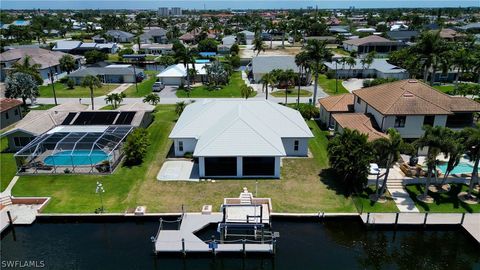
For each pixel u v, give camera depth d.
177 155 43.72
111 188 36.28
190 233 29.80
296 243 29.67
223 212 30.22
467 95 70.19
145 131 44.69
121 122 50.19
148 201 33.97
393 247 29.52
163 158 43.28
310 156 43.66
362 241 30.17
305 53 64.19
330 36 160.75
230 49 126.50
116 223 32.09
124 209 32.72
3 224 30.97
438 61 64.69
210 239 29.88
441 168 39.28
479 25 163.25
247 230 30.95
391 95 44.88
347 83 84.81
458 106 44.00
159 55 131.38
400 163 40.66
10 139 45.84
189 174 39.12
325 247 29.31
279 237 30.23
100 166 40.12
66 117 51.50
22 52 94.31
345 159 34.12
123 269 26.98
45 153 42.66
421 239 30.47
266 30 188.00
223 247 28.34
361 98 48.34
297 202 33.78
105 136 44.78
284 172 39.53
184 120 46.84
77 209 32.75
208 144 38.16
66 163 41.12
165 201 34.00
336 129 49.00
